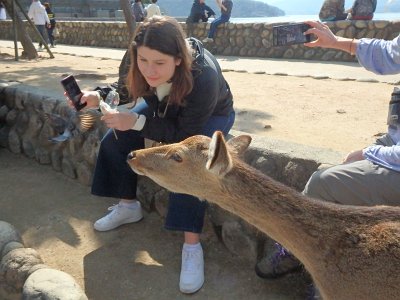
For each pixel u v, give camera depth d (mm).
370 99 2938
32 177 2459
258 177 1062
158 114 1497
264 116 2561
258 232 1611
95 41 8359
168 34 1280
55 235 1878
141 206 2055
